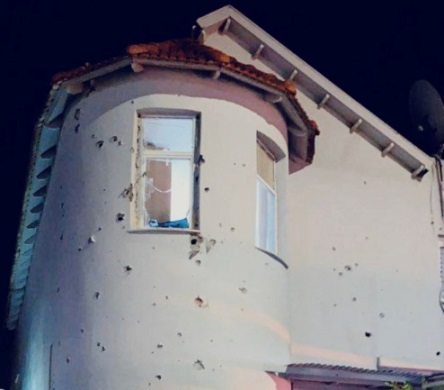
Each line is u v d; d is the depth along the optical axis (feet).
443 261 47.93
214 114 40.11
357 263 46.57
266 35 48.83
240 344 37.81
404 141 48.37
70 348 38.09
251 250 39.32
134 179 38.99
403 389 41.55
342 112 49.03
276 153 43.50
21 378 59.88
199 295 37.55
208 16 48.37
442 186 48.91
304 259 46.03
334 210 47.29
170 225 39.09
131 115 39.78
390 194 48.29
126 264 37.68
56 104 41.86
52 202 43.65
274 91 41.29
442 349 46.29
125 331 36.88
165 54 39.19
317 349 44.60
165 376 36.37
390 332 45.85
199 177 39.19
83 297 38.17
